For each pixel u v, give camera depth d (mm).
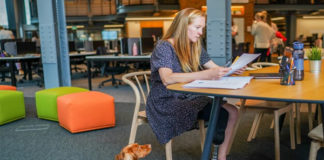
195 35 1818
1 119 3445
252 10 11391
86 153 2555
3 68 7000
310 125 2801
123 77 2219
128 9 15320
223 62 3791
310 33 20766
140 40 6215
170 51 1796
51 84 5145
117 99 4953
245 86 1469
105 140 2881
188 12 1812
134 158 1675
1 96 3453
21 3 17547
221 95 1270
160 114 1880
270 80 1670
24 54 7113
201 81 1592
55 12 4961
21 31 17312
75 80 7789
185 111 1830
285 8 15812
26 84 7102
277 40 6504
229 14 3803
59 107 3264
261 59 6516
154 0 14750
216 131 1710
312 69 2061
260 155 2439
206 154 1561
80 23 20203
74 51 9031
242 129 3123
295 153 2467
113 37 20047
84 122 3111
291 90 1341
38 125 3461
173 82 1679
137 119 2137
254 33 6465
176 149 2592
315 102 1128
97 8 18766
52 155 2525
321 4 15844
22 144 2814
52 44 4965
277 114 2131
